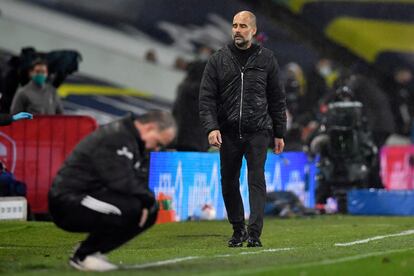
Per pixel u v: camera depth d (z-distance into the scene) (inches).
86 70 2888.8
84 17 2957.7
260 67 1288.1
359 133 2106.3
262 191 1284.4
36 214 1726.1
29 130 1729.8
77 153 962.1
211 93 1288.1
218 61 1288.1
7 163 1732.3
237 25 1280.8
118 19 3019.2
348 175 2127.2
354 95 2283.5
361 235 1524.4
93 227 960.3
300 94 2554.1
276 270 970.7
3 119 1170.6
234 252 1215.6
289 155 2095.2
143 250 1258.6
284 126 1314.0
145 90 2942.9
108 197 952.3
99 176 951.6
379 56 3314.5
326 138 2138.3
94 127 1712.6
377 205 2098.9
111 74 2920.8
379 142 2343.8
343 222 1854.1
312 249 1256.8
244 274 936.3
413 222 1859.0
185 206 1836.9
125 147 943.7
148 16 3073.3
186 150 1964.8
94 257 982.4
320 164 2149.4
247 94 1283.2
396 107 3164.4
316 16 3221.0
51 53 1894.7
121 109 2849.4
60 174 967.0
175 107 1982.0
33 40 2849.4
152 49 3051.2
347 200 2129.7
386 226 1718.8
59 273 957.8
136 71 2945.4
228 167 1301.7
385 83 3225.9
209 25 3144.7
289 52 3171.8
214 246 1325.0
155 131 948.0
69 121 1717.5
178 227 1637.6
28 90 1774.1
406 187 2669.8
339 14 3302.2
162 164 1764.3
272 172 2026.3
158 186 1756.9
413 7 3277.6
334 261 1063.6
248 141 1289.4
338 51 3245.6
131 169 948.0
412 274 965.2
